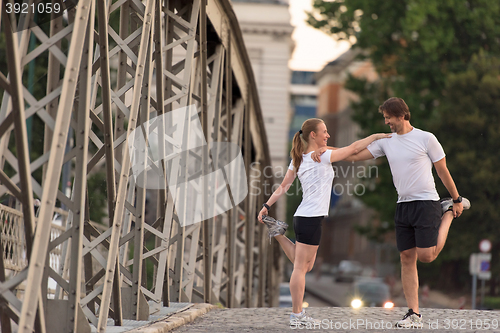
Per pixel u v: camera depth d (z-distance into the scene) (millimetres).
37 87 18344
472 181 47750
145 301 10492
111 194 9047
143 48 9961
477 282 50906
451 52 49625
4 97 7539
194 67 14805
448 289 53906
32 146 21594
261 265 23969
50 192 7039
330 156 9312
